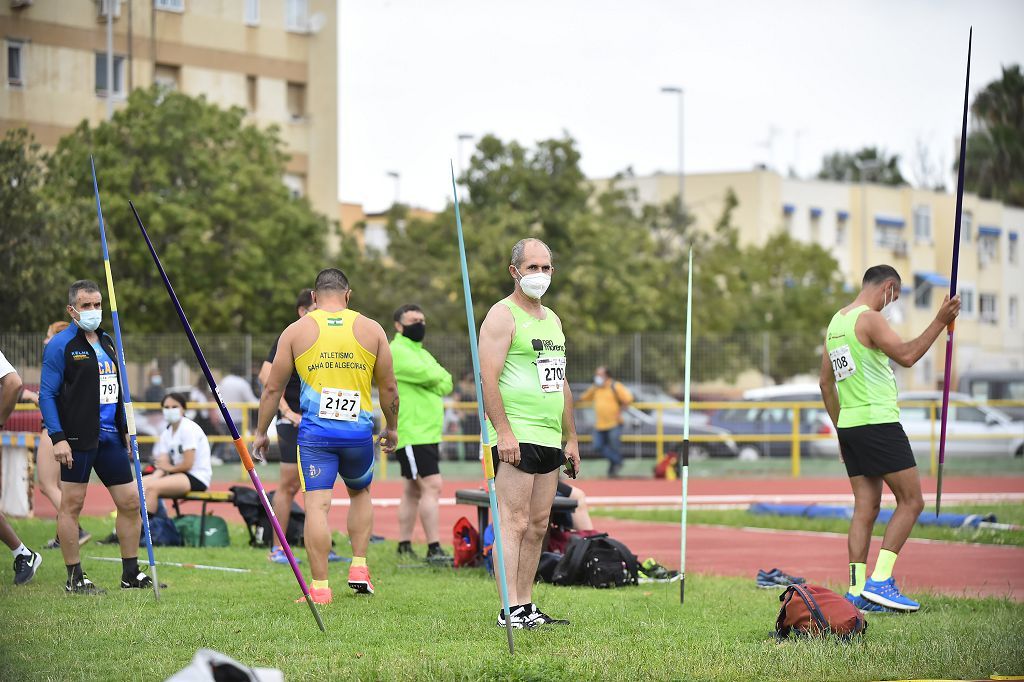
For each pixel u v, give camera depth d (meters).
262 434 27.95
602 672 20.22
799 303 153.62
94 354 28.67
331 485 27.78
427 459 36.41
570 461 26.41
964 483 79.62
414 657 21.16
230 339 82.44
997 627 25.14
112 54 119.25
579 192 126.06
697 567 38.25
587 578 31.88
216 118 112.88
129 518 29.50
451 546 41.91
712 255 152.00
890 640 23.42
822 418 89.75
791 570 37.50
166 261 106.56
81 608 26.16
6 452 49.38
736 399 91.38
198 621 24.70
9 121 112.00
